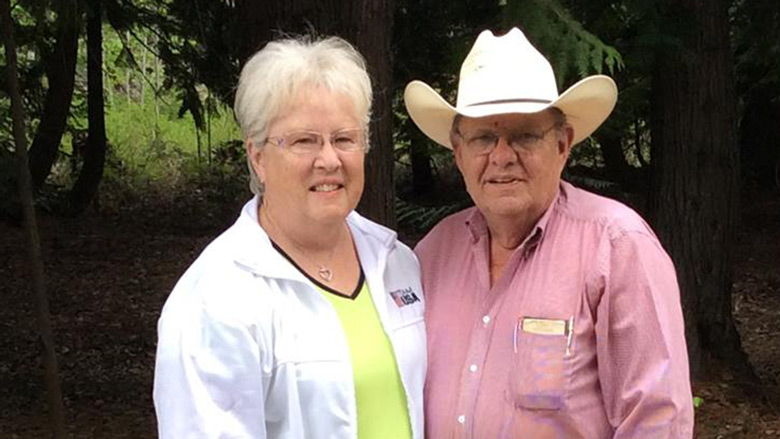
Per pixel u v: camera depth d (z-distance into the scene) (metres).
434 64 6.64
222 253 2.04
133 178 16.20
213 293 1.98
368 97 2.14
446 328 2.31
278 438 2.02
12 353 7.76
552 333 2.11
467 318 2.29
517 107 2.18
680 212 6.76
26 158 4.88
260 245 2.07
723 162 6.73
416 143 8.09
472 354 2.22
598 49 4.13
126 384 7.16
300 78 2.04
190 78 10.34
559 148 2.27
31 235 4.93
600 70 4.12
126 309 9.30
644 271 2.05
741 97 13.95
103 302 9.48
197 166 16.31
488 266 2.30
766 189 15.37
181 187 16.19
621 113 6.76
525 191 2.21
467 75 2.30
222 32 9.38
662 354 2.03
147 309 9.36
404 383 2.17
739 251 12.25
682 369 2.05
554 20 4.16
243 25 4.09
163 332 2.00
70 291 9.77
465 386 2.22
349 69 2.09
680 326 2.08
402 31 6.67
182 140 17.47
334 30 3.94
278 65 2.05
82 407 6.54
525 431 2.12
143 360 7.82
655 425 2.03
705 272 6.80
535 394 2.10
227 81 9.84
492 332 2.20
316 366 2.03
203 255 2.06
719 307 6.90
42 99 12.33
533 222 2.25
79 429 6.11
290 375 2.00
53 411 5.11
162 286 10.20
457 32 5.98
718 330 6.91
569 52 4.11
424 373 2.28
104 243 11.96
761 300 10.09
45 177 13.16
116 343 8.24
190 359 1.96
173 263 11.19
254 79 2.07
